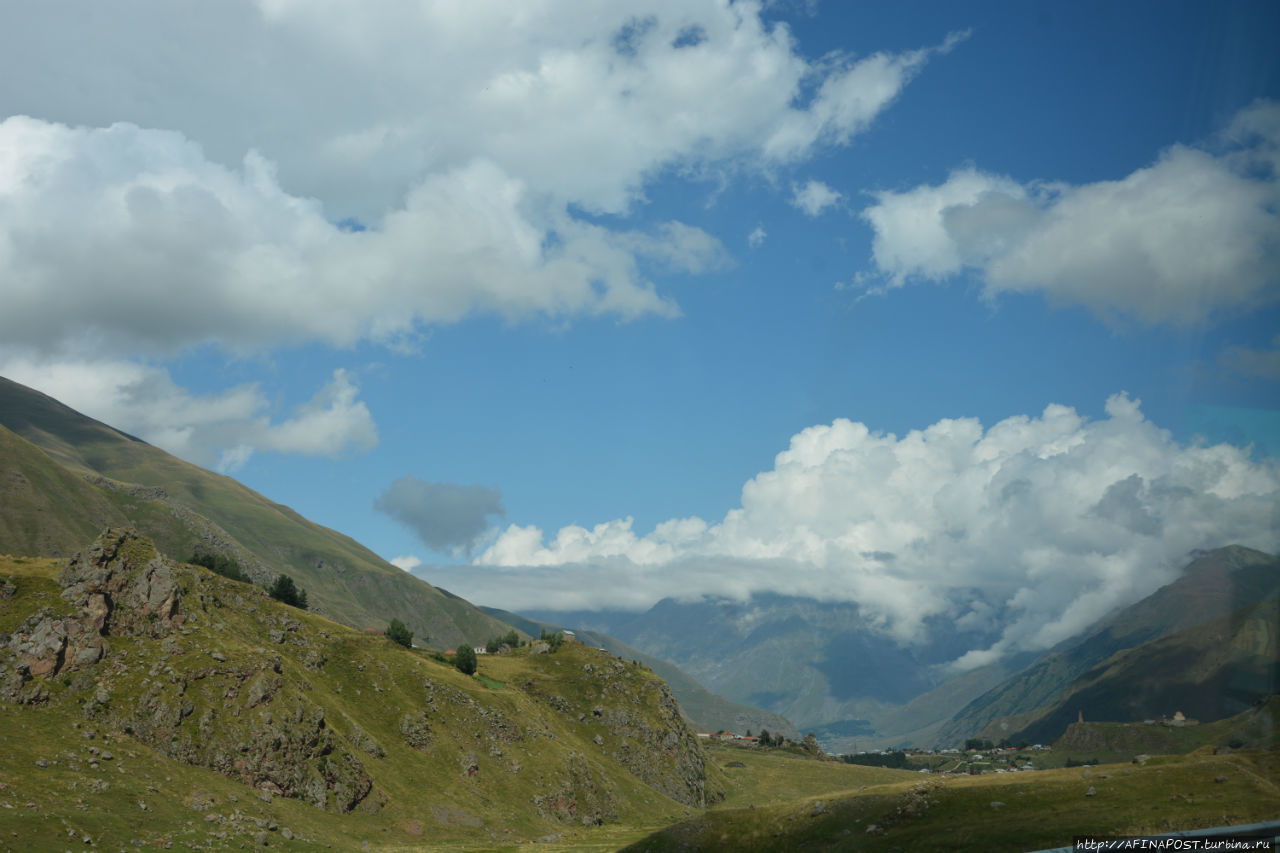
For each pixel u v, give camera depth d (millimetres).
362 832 136500
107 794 106312
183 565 172875
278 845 113812
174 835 102750
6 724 114250
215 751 130875
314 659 178625
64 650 131000
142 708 129750
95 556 146250
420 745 174750
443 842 143500
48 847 87500
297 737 142250
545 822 172000
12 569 142625
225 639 154250
